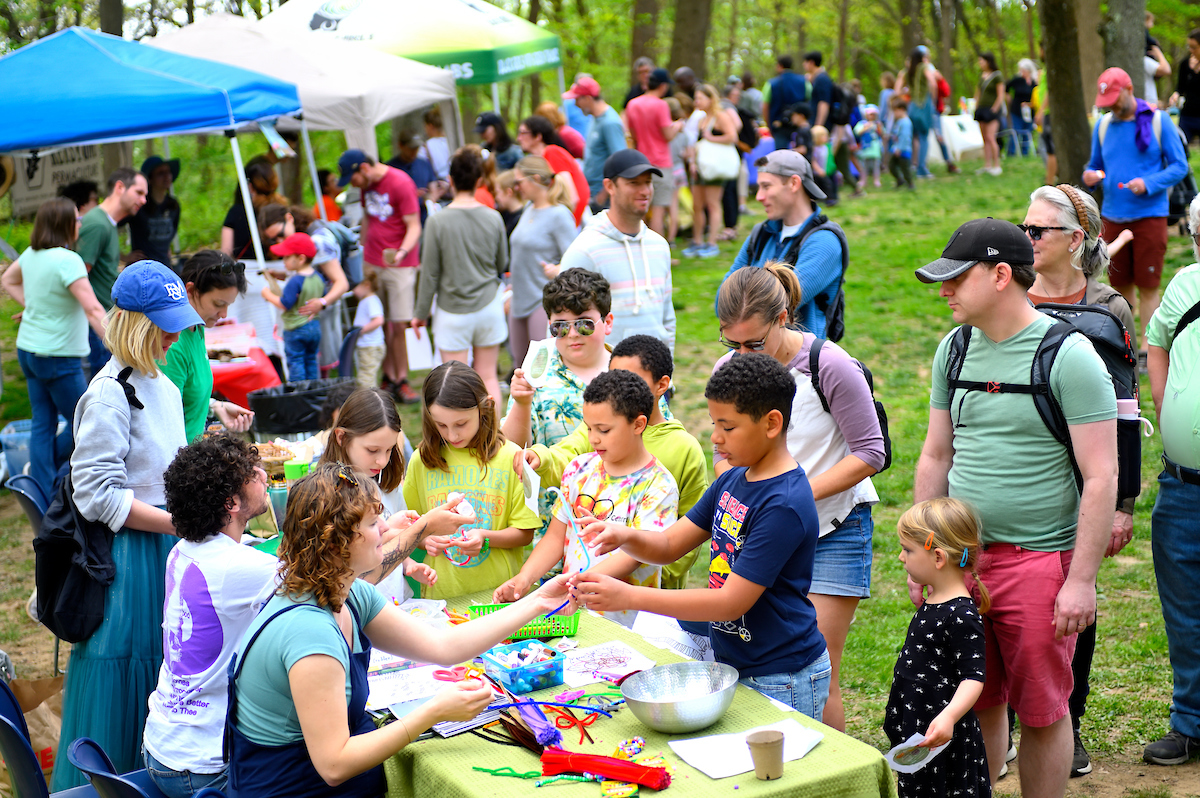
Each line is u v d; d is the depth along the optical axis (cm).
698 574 559
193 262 388
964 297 297
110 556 343
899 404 779
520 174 720
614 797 217
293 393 636
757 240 467
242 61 954
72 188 822
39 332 655
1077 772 368
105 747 344
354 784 247
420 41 1117
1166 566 371
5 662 399
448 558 356
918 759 271
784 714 253
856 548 348
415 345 786
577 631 314
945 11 3112
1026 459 300
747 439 260
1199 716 369
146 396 348
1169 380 365
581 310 396
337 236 887
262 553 290
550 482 371
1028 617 302
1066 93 914
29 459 687
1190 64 1182
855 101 1697
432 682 278
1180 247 1012
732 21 3709
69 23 1454
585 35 2042
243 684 238
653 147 1128
